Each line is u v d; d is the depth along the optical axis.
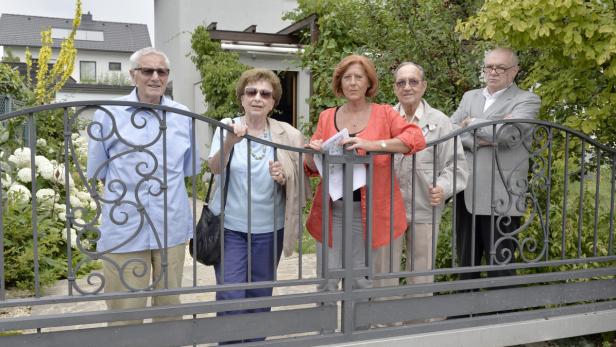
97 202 2.36
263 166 2.88
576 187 4.34
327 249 2.73
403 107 3.32
